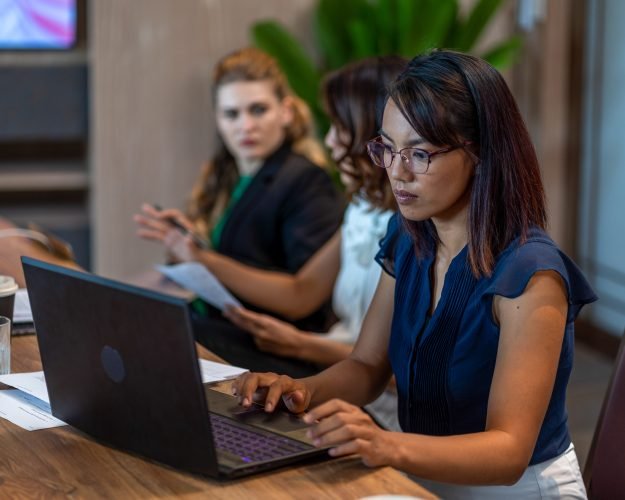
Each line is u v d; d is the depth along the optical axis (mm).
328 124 4094
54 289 1423
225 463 1337
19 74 4211
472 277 1547
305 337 2432
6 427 1521
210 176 3385
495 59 4086
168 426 1331
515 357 1460
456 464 1359
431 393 1620
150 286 2766
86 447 1446
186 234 2939
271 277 2828
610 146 4273
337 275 2754
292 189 3062
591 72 4348
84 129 4316
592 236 4438
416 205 1511
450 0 4004
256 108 3166
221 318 3012
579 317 4516
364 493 1283
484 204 1499
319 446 1349
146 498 1276
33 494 1290
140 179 4289
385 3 4098
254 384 1598
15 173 4395
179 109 4270
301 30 4316
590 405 3742
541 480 1589
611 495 1647
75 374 1455
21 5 4242
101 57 4168
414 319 1650
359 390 1750
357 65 2240
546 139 4465
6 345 1759
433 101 1460
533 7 4312
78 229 4445
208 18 4227
